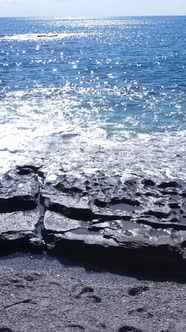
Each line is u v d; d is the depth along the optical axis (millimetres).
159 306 4637
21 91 18656
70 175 7688
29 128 11820
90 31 118375
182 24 174875
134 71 26891
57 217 6336
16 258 5684
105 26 171625
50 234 5906
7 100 16328
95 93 18312
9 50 48062
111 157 9117
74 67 29516
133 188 7156
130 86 20391
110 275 5359
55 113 13977
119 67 29172
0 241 5852
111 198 6746
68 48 50719
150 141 10586
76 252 5711
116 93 18266
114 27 155125
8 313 4375
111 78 23688
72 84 21266
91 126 12188
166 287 5105
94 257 5656
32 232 6016
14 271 5344
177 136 11094
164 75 24531
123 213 6305
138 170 8148
